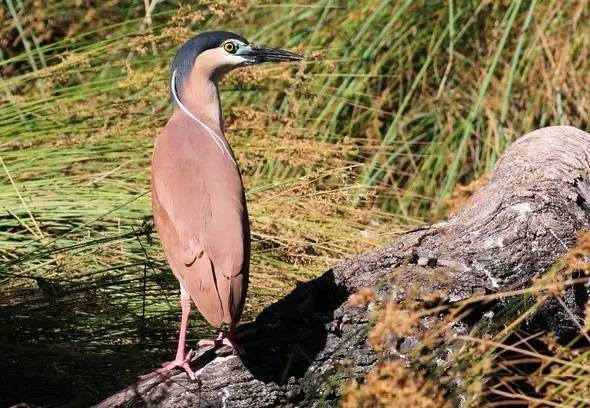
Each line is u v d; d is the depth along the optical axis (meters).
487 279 8.62
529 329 8.63
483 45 15.96
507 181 9.37
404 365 8.12
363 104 15.66
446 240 8.81
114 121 13.46
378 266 8.70
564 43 15.62
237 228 8.39
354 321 8.37
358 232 12.46
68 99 13.48
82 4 16.45
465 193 10.12
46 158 12.69
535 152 9.70
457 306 8.46
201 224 8.45
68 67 14.18
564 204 9.06
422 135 15.63
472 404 7.70
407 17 15.93
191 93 9.99
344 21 15.88
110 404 8.33
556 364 8.46
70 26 16.17
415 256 8.72
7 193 12.02
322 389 8.30
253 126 13.21
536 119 15.59
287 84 15.05
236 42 10.14
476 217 8.95
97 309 10.13
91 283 10.28
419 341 8.20
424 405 6.89
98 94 14.06
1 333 9.73
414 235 8.88
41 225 11.73
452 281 8.56
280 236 11.79
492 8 16.02
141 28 14.87
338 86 15.50
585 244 7.62
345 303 8.41
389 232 12.33
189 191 8.68
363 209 13.59
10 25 15.98
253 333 8.47
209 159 8.99
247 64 10.20
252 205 12.09
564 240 8.81
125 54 15.46
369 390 6.99
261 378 8.29
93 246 11.22
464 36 16.05
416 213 14.78
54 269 10.89
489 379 8.28
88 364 9.66
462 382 7.87
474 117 14.99
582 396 7.76
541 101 15.52
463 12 16.06
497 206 8.96
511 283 8.67
